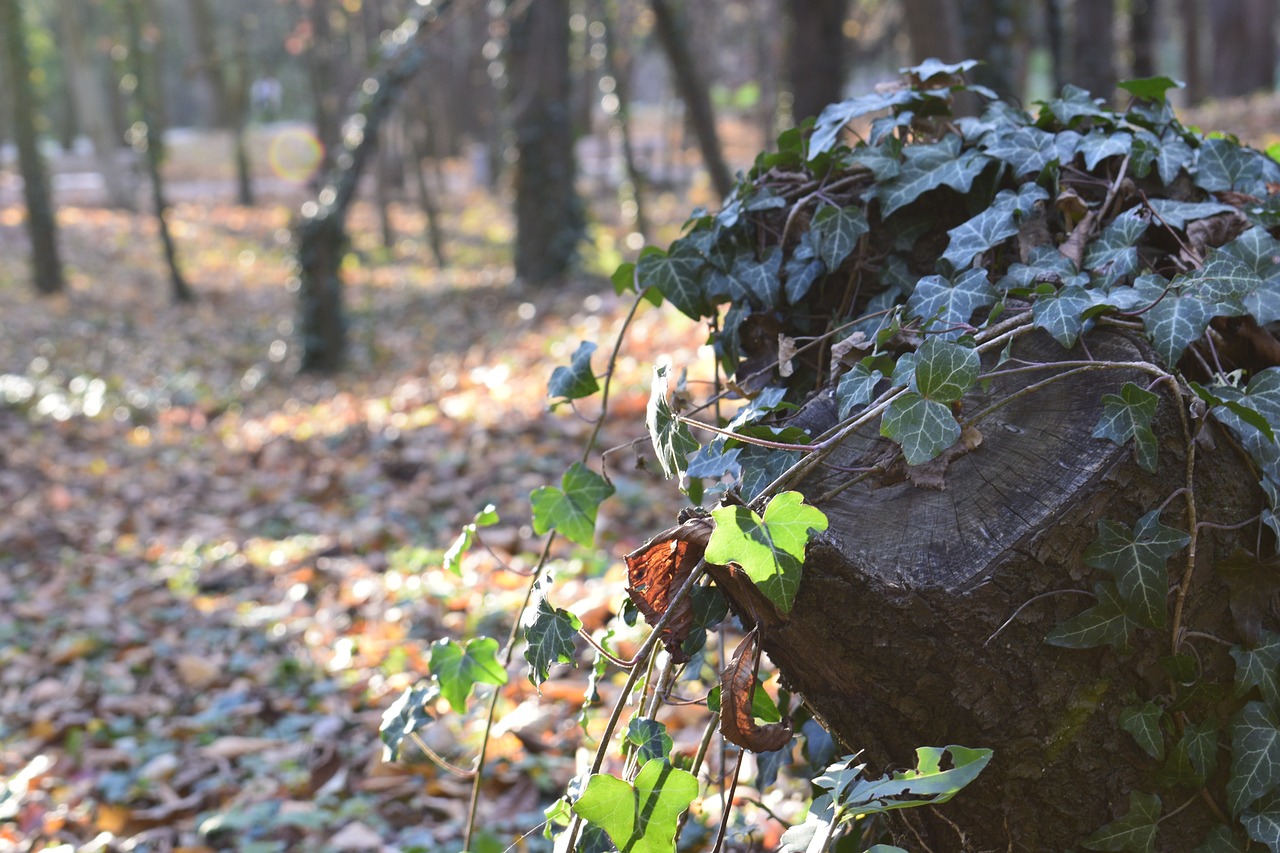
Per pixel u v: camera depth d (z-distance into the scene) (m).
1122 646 1.41
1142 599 1.39
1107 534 1.40
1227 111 19.27
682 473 1.52
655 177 23.22
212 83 37.84
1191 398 1.47
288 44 18.88
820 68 9.12
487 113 26.94
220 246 22.45
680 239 2.00
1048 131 1.90
